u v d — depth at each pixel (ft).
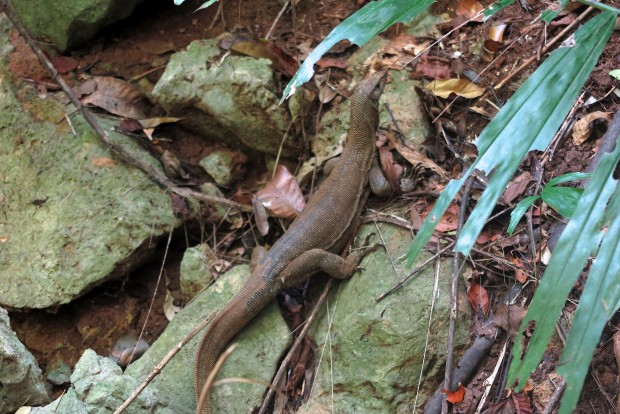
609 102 9.69
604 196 6.54
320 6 10.65
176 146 10.27
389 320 9.14
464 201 9.40
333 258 9.42
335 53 10.35
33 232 9.86
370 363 9.11
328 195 9.68
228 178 10.15
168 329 9.45
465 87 9.96
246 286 9.38
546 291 6.42
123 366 9.62
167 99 10.07
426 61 10.15
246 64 10.05
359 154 9.80
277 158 9.93
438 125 9.92
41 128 10.19
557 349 8.95
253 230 9.96
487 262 9.30
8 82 10.41
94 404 8.91
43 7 10.50
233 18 10.66
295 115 10.03
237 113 10.02
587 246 6.41
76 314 9.84
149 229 9.81
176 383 9.20
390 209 9.72
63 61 10.55
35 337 9.81
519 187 9.50
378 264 9.41
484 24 10.21
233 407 9.14
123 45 10.63
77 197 9.91
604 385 8.80
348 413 9.05
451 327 9.02
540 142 7.04
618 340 8.84
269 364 9.29
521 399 8.85
